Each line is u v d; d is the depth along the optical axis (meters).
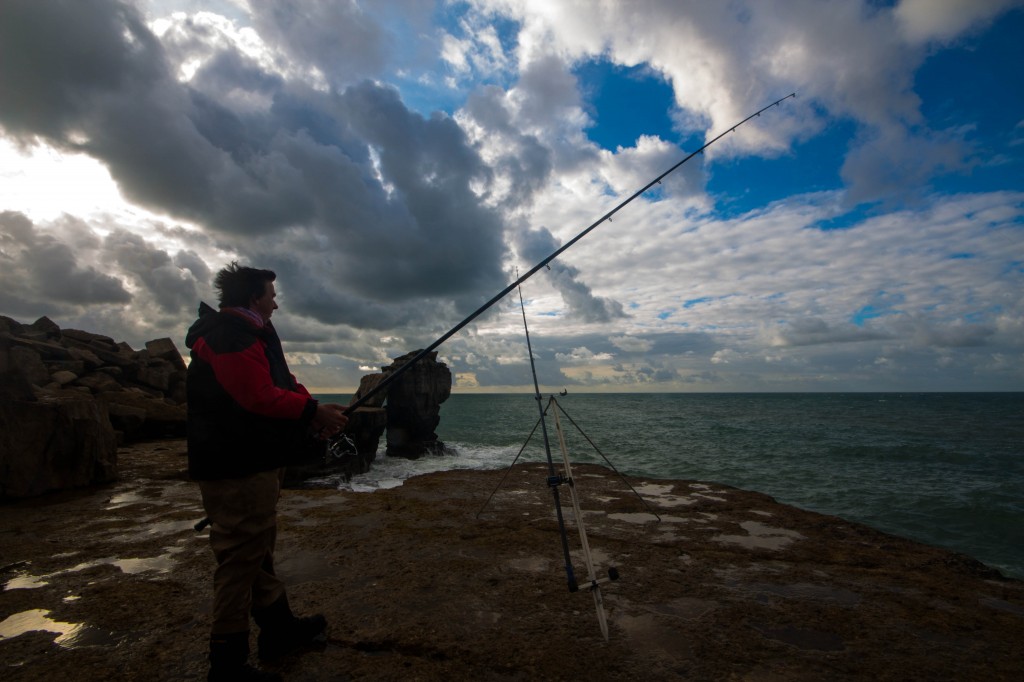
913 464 16.66
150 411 11.60
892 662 2.21
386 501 5.51
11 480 5.39
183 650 2.26
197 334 2.01
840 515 9.16
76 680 2.01
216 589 1.91
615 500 5.68
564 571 3.28
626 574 3.25
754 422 40.59
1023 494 11.24
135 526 4.34
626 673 2.09
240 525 1.91
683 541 4.05
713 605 2.79
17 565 3.34
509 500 5.65
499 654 2.22
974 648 2.35
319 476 10.56
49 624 2.51
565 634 2.42
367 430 13.21
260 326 2.04
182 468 7.62
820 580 3.20
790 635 2.45
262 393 1.90
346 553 3.61
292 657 2.20
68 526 4.34
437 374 17.16
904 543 4.13
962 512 9.34
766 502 5.61
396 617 2.59
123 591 2.91
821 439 25.39
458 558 3.51
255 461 1.92
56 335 14.55
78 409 6.04
